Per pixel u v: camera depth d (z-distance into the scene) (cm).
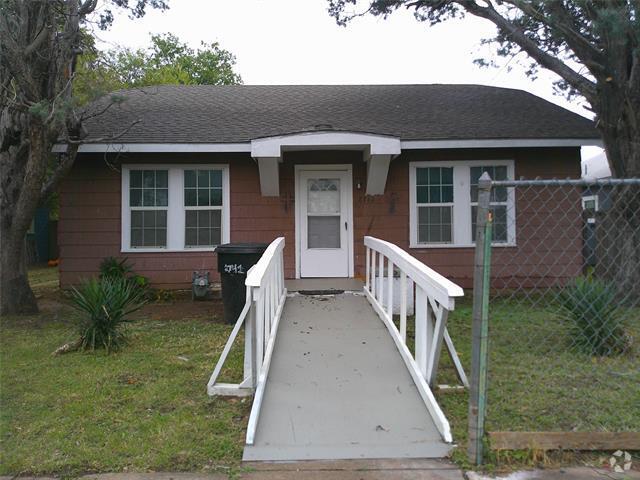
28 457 376
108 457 376
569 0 836
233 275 793
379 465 372
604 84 859
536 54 954
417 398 475
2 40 784
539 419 430
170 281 1060
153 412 459
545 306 862
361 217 1070
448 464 373
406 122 1095
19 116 870
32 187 850
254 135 1022
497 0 912
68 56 864
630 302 789
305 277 1063
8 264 888
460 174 1073
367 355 579
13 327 793
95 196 1052
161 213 1063
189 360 611
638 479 348
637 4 740
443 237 1077
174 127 1062
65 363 600
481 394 372
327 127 942
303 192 1070
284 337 640
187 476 356
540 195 1064
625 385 511
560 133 1011
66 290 1044
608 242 863
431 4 1016
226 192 1066
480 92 1313
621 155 870
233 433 417
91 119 1093
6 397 493
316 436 409
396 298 840
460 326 774
